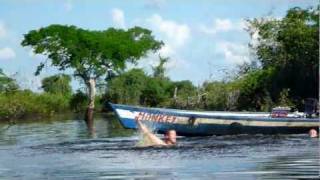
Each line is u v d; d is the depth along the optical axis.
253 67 51.22
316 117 30.17
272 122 28.30
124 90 80.69
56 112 78.69
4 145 27.94
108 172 17.45
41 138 32.75
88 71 76.81
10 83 77.62
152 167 18.09
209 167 17.78
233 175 16.33
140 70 82.94
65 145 26.27
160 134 27.78
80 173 17.45
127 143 26.28
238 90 47.47
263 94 45.59
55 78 80.88
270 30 48.81
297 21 46.28
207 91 53.12
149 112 27.30
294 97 43.66
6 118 65.88
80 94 80.94
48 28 75.38
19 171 18.22
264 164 18.17
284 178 15.79
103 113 79.25
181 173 16.86
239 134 28.23
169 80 85.81
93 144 26.25
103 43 76.56
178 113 27.72
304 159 19.12
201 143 24.64
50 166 19.06
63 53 76.31
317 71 43.06
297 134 28.39
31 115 69.38
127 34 82.50
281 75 44.69
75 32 76.25
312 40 44.25
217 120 28.06
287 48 46.06
